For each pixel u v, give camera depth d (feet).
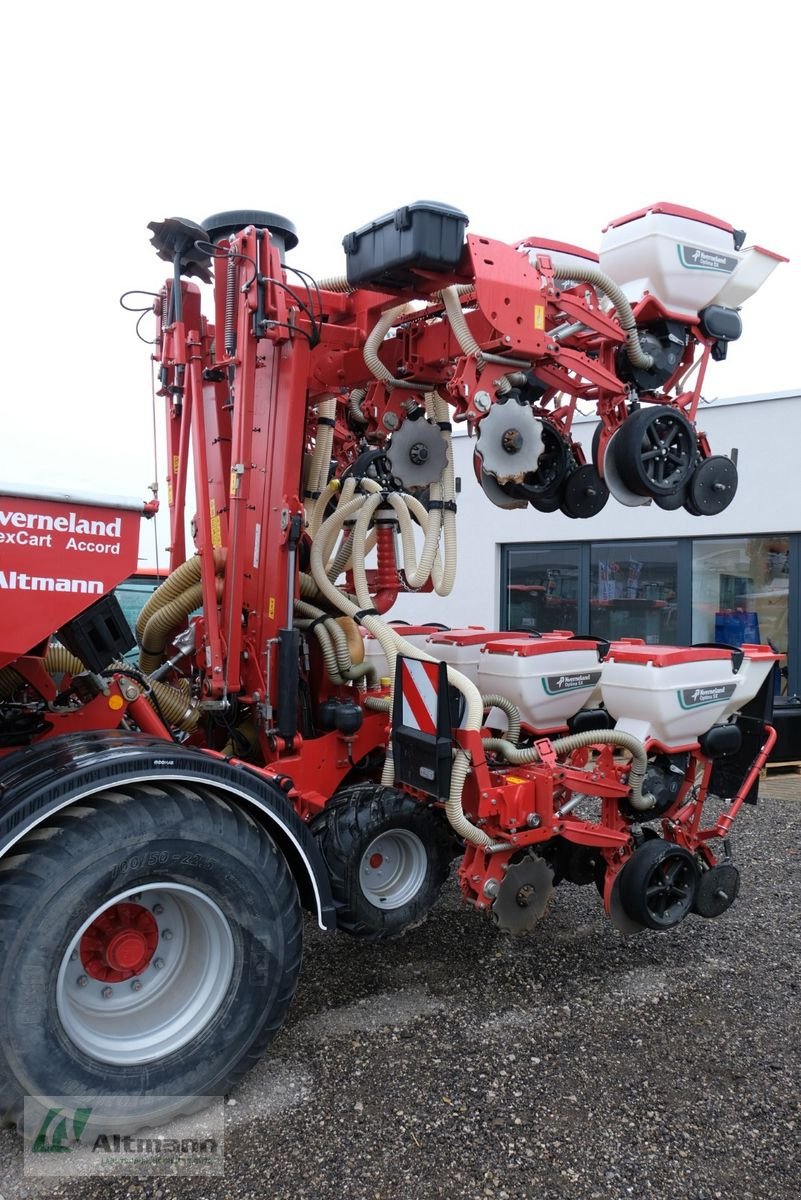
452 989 10.16
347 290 10.84
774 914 12.84
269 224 10.27
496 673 11.33
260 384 10.56
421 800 10.84
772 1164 7.06
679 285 11.91
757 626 27.91
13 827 6.63
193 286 11.89
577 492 14.34
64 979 7.00
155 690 10.37
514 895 10.29
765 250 12.70
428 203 9.01
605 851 11.10
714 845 16.16
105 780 7.01
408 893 10.75
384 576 12.01
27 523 7.27
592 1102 7.87
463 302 10.91
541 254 11.45
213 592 9.96
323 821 10.28
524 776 10.50
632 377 12.05
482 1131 7.41
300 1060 8.52
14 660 7.67
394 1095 7.93
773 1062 8.63
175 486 12.06
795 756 22.47
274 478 10.16
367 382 12.07
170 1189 6.66
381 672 12.94
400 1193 6.65
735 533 27.91
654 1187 6.77
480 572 33.60
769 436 27.07
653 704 11.00
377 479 12.33
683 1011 9.69
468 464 33.58
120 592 15.10
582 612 31.71
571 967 10.82
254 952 7.69
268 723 10.16
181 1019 7.59
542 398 14.70
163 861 7.17
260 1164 6.96
